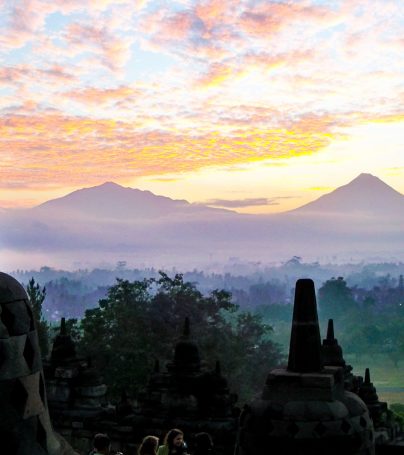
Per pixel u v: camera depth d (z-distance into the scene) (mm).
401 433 22453
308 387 8805
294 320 9242
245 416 9125
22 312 5418
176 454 10586
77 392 18609
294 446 8477
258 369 50781
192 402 17734
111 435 17812
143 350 40156
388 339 129750
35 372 5441
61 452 5566
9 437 5180
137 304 45188
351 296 177750
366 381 21906
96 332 42188
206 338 46406
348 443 8531
